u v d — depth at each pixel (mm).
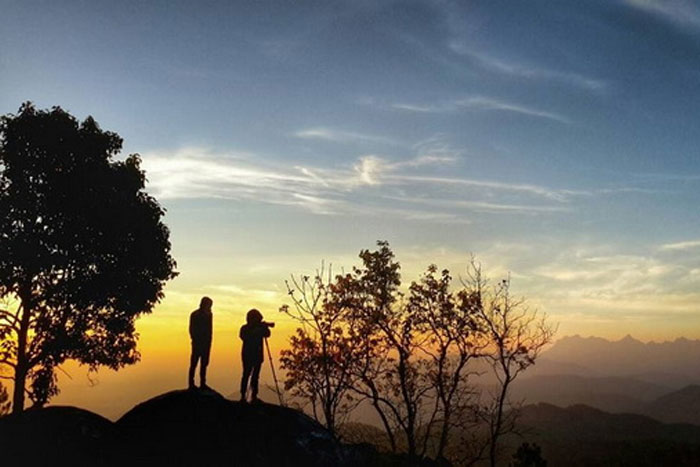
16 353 29500
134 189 31734
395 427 31344
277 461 14883
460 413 31094
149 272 31656
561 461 103188
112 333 31312
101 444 14617
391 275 33219
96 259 29734
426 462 22109
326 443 16391
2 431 14312
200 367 16438
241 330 16500
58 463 13805
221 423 15133
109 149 31281
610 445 108812
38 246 28188
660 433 177375
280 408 16672
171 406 15414
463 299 32438
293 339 32250
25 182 28781
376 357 32469
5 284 27875
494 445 30812
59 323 29688
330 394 30906
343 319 32594
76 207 28922
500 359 32062
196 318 16172
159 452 14445
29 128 28781
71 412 15391
